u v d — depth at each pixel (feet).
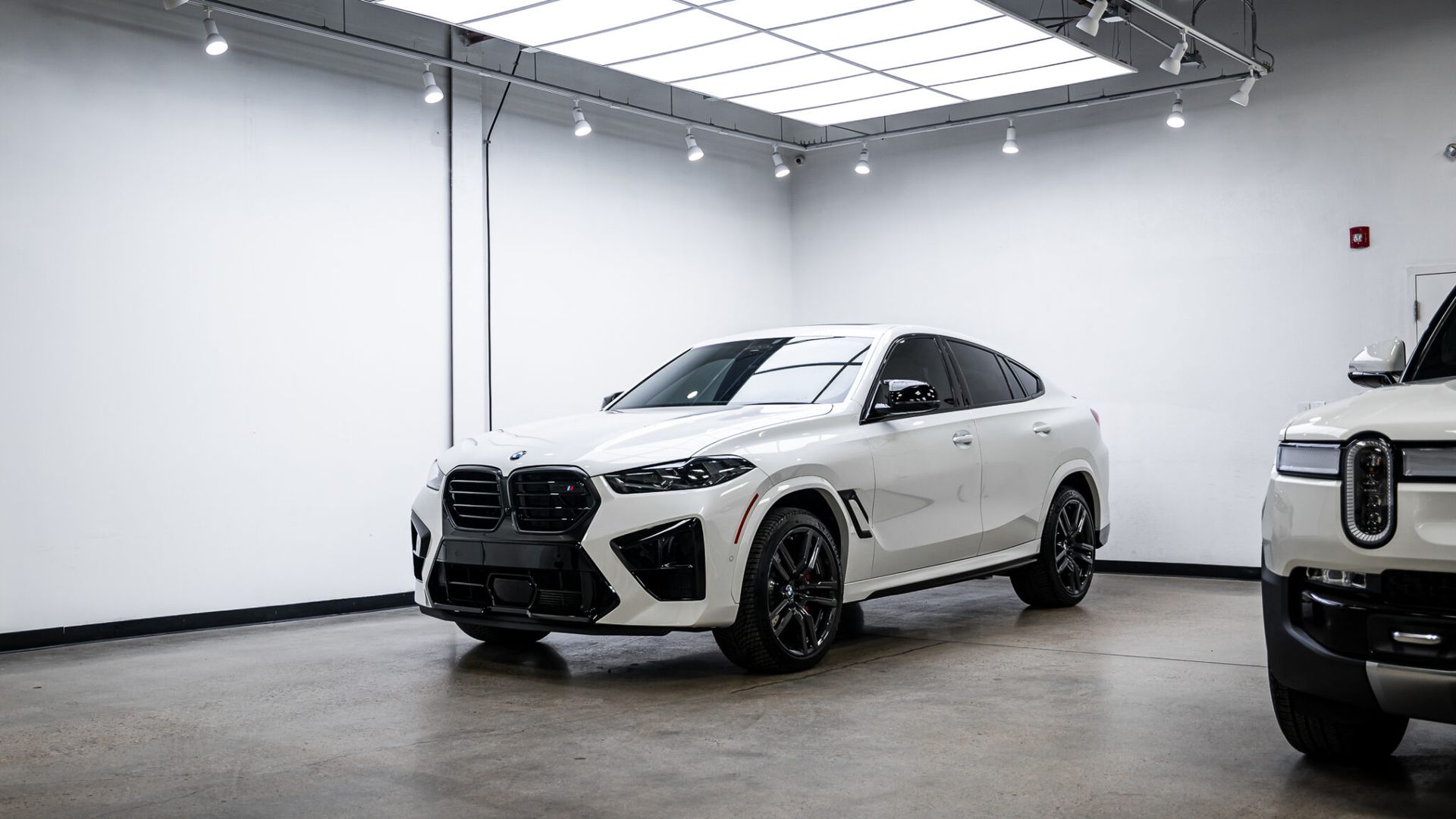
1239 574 27.07
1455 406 8.64
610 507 13.88
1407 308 25.14
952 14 20.99
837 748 11.21
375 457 23.67
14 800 9.91
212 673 16.06
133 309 20.13
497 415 26.20
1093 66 24.70
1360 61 25.75
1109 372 29.07
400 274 24.31
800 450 15.14
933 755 10.89
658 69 24.47
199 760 11.18
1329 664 8.98
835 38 22.34
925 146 32.40
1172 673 14.83
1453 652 8.31
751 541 14.34
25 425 18.76
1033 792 9.66
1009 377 20.08
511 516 14.60
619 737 11.80
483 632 17.81
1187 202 28.02
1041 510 19.79
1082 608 21.29
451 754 11.25
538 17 20.88
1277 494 9.61
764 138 31.50
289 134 22.48
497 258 26.32
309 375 22.61
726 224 32.76
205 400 21.02
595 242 28.76
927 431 17.31
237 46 21.75
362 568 23.36
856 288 33.83
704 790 9.87
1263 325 26.91
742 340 19.03
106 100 19.90
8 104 18.78
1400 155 25.26
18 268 18.78
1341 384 25.91
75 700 14.26
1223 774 10.15
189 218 20.93
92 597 19.42
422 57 23.80
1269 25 26.86
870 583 16.25
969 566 18.20
